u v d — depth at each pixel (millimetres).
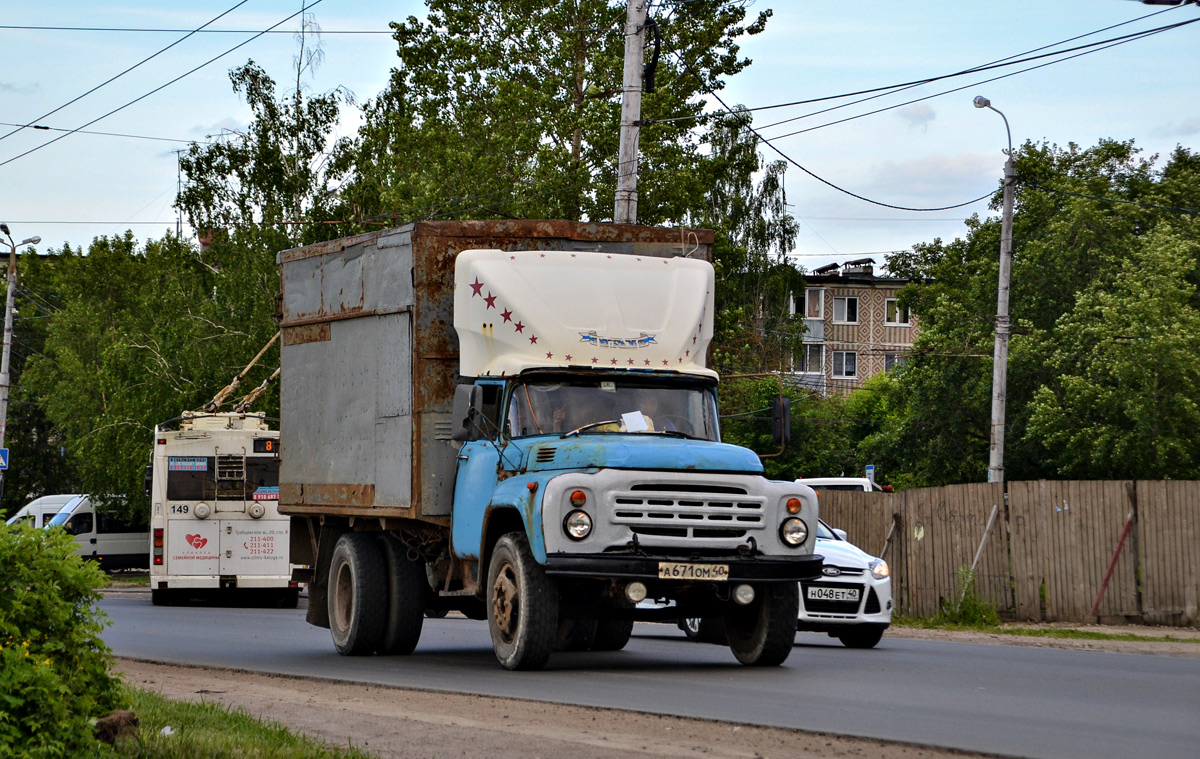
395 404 13305
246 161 45750
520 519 11672
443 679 11047
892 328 81000
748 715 8625
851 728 8047
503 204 39000
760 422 58312
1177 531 21297
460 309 12695
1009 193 32594
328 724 8555
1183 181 46781
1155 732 8062
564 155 39906
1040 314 43875
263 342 42875
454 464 12945
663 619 12016
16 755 6176
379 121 46500
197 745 7316
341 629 14398
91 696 7062
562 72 44344
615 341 12422
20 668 6445
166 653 15117
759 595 11867
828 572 16266
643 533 10875
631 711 8766
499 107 41625
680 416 12266
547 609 11070
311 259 15258
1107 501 21625
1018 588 22047
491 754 7254
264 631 19438
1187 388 37562
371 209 44469
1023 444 43125
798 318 68375
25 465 74562
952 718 8609
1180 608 21188
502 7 45594
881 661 13273
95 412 54188
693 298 12953
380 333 13664
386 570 14117
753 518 11148
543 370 12078
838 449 59219
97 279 69938
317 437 14992
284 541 28484
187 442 28297
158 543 28047
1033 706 9328
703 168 44969
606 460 10969
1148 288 38812
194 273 45406
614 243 13656
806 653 14508
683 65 45031
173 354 42469
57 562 7031
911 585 23312
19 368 76875
